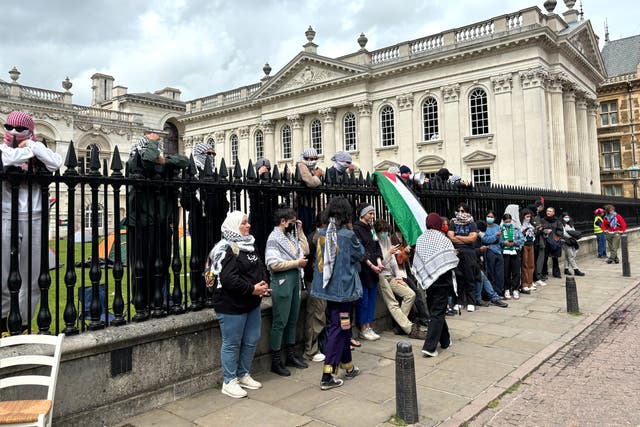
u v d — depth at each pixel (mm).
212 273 4852
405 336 7516
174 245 5141
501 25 29562
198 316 5082
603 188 44062
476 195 10617
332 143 37625
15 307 4012
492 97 29922
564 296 10430
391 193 7949
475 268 9258
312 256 6398
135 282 4816
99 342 4199
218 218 5641
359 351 6664
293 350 6043
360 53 35656
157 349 4730
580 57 32625
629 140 42562
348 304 5340
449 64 31688
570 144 32250
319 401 4852
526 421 4461
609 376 5590
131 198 4938
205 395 5023
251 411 4598
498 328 7820
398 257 7766
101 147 42375
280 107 41188
